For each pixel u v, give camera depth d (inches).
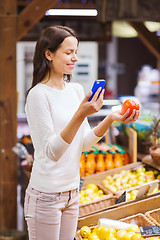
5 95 147.3
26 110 70.5
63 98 70.8
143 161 127.7
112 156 142.1
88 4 220.7
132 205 98.9
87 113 61.4
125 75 450.9
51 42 68.6
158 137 131.6
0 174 150.7
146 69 425.7
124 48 446.9
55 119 69.1
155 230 86.7
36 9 145.0
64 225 74.7
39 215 70.6
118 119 67.8
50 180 69.2
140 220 96.1
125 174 128.0
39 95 67.6
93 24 245.0
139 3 126.6
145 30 197.8
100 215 96.7
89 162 138.1
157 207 100.8
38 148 69.1
